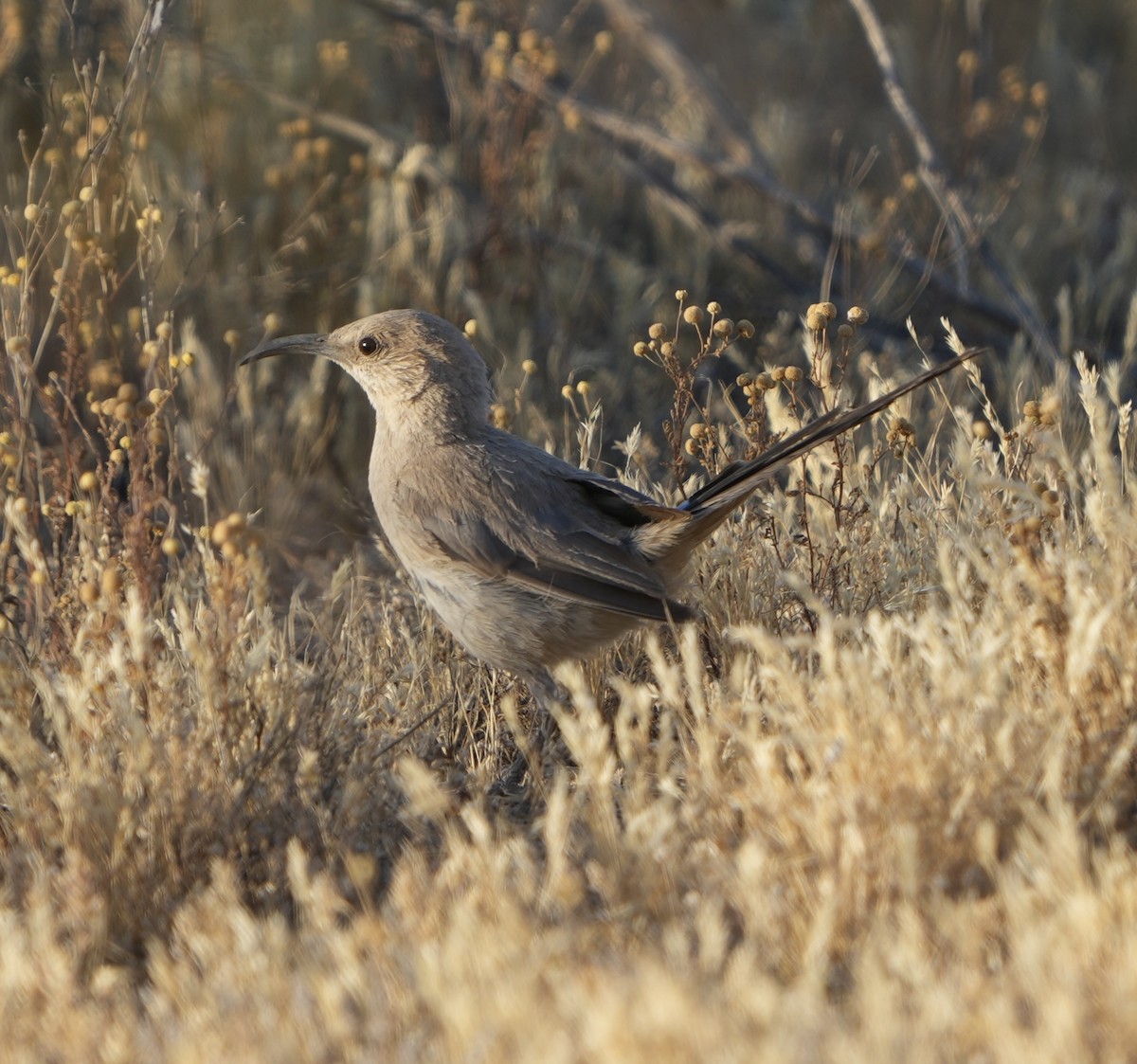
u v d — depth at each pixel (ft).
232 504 50.26
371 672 38.55
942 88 81.56
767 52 87.10
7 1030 23.90
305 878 27.68
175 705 32.37
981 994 22.84
